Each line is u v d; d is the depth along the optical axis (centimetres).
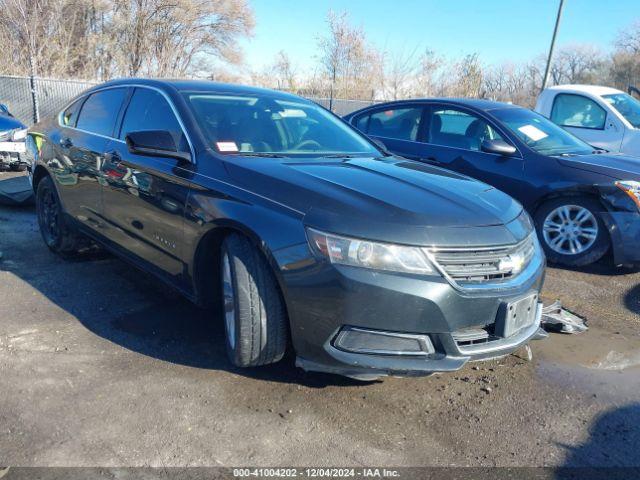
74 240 495
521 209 339
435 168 388
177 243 341
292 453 254
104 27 2644
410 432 275
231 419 275
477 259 279
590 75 3356
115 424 265
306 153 376
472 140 614
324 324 269
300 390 304
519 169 567
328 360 273
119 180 394
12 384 293
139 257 388
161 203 352
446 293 267
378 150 432
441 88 2142
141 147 340
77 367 315
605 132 834
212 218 309
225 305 312
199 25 2814
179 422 270
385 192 299
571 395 317
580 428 286
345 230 266
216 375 314
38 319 373
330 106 1759
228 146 353
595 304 465
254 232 286
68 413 272
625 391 324
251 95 424
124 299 416
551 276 527
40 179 532
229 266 303
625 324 427
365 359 267
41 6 2261
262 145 370
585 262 538
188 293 345
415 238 268
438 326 267
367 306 262
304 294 270
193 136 354
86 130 463
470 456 260
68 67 2405
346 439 266
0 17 2184
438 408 297
